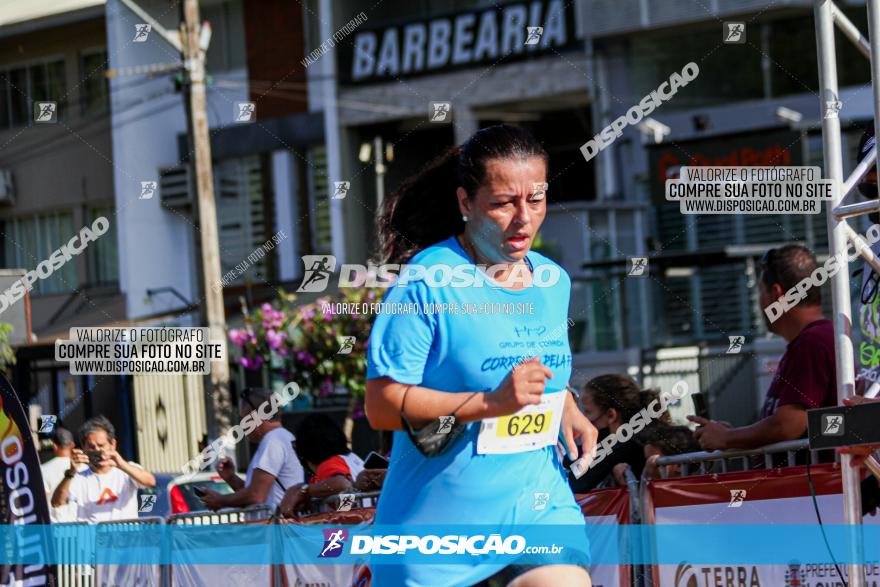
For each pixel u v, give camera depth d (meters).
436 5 19.20
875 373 4.64
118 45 18.62
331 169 19.48
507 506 3.30
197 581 5.83
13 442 5.18
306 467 6.34
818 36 4.41
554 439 3.39
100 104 19.69
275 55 19.83
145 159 19.61
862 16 16.50
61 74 19.83
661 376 13.36
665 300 14.76
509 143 3.28
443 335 3.26
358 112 19.34
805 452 4.88
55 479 7.65
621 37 17.67
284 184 19.77
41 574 5.23
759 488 4.68
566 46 18.03
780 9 16.61
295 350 10.73
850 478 4.15
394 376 3.22
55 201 20.20
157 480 8.64
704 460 4.87
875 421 3.86
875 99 4.23
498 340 3.28
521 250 3.30
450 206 3.93
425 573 3.31
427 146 19.59
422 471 3.29
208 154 12.37
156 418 14.63
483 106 18.72
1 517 5.14
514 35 18.34
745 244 15.18
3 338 12.02
